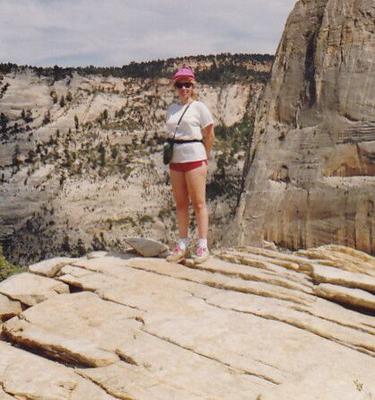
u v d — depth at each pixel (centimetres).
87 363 477
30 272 706
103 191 16938
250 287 610
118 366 468
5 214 16175
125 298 598
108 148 19162
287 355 470
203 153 699
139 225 15000
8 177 17638
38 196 16762
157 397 418
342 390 408
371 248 1423
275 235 1647
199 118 696
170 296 601
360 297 570
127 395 423
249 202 1762
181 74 688
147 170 17600
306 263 669
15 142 19150
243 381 437
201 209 708
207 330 516
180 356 474
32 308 591
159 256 764
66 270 703
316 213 1549
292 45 1942
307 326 518
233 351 478
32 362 483
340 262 670
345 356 469
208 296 600
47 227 15400
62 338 514
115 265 714
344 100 1622
